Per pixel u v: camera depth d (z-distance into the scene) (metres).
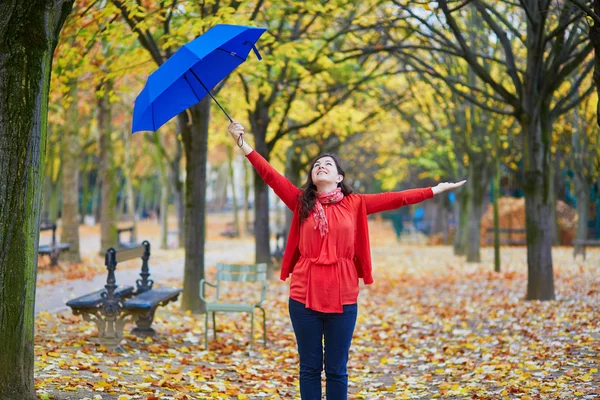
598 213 34.12
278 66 13.48
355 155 33.19
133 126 4.78
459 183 4.80
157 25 10.53
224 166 71.81
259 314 12.03
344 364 4.63
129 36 9.54
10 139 4.52
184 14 9.82
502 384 6.32
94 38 9.53
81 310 7.86
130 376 6.43
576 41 12.09
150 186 72.00
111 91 11.28
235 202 43.22
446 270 20.94
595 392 5.64
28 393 4.65
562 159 27.66
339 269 4.54
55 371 6.14
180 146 30.59
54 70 9.83
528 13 11.20
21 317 4.61
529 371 6.89
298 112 17.45
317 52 12.66
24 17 4.51
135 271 19.33
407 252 30.91
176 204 32.47
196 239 11.70
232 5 10.32
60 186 46.03
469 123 21.83
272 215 69.69
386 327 10.77
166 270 19.97
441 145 25.86
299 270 4.61
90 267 19.02
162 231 30.42
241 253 29.58
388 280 18.36
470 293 14.65
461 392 6.12
